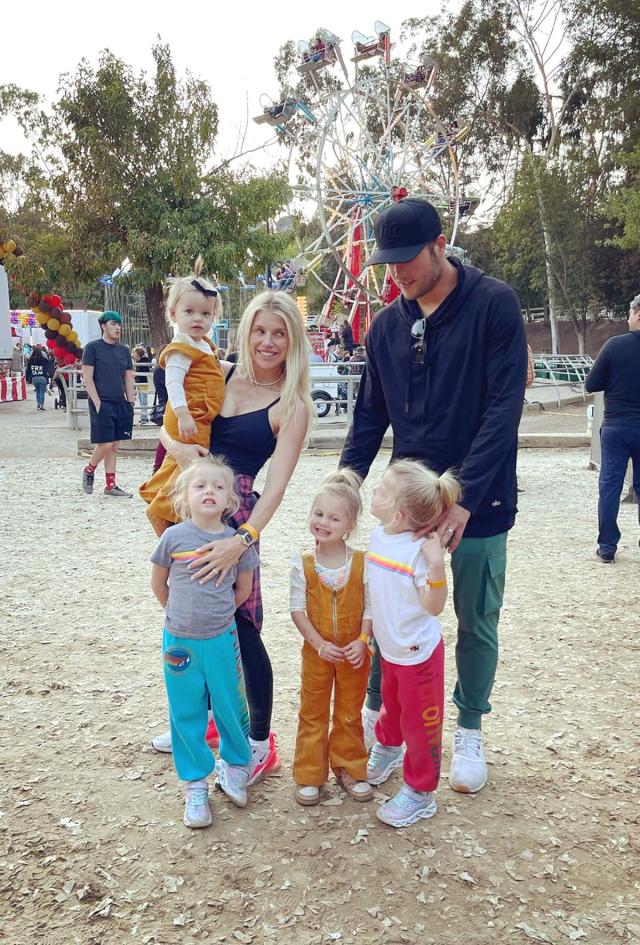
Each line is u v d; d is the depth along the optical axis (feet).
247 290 84.58
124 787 8.59
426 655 7.74
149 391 46.78
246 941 6.30
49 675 11.52
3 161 109.70
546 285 118.93
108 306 87.35
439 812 8.16
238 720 8.23
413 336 8.32
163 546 7.96
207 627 7.82
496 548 8.42
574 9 109.60
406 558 7.72
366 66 101.40
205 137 68.18
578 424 47.32
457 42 120.47
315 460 35.27
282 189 71.31
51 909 6.64
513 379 7.95
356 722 8.52
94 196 66.08
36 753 9.28
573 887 6.97
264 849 7.50
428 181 73.82
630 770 9.00
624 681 11.43
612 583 16.21
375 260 7.81
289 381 8.49
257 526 8.14
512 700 10.83
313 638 8.19
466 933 6.40
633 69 105.29
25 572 16.97
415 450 8.63
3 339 61.93
